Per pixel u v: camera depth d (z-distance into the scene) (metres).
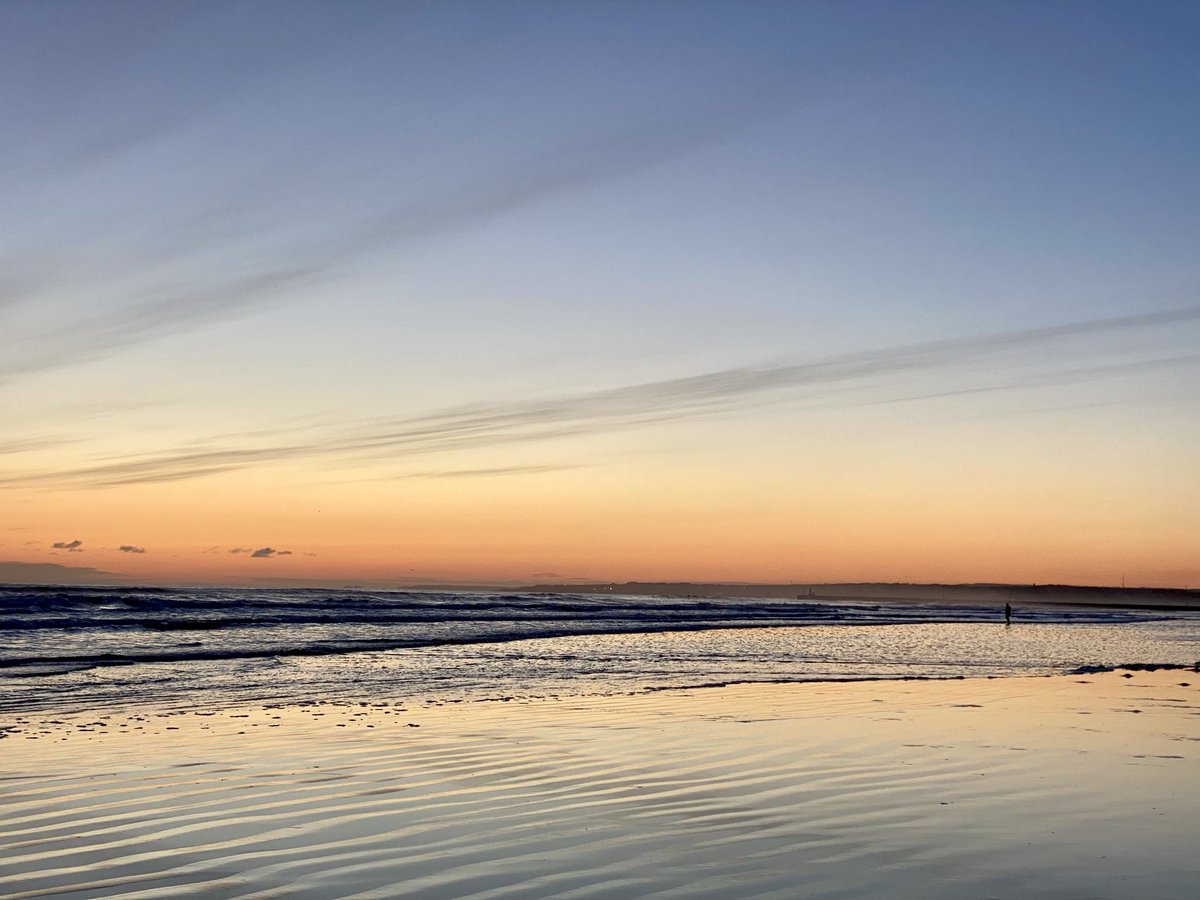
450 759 10.57
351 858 6.73
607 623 45.97
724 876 6.39
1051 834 7.52
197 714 14.19
